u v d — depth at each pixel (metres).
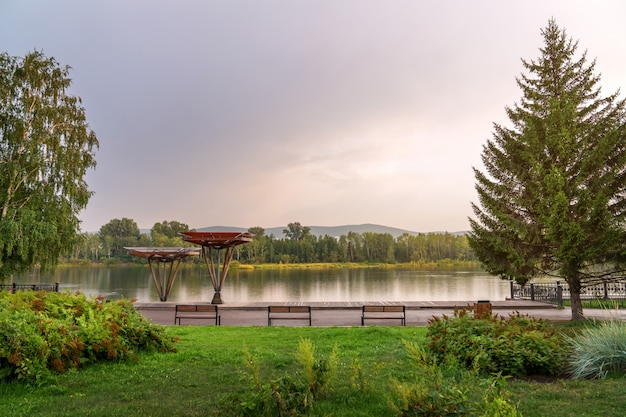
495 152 15.58
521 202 14.60
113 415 4.72
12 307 7.39
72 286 43.69
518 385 5.90
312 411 4.60
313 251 116.12
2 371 5.79
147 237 112.06
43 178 22.89
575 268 13.16
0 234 20.16
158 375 6.57
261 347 9.20
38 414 4.72
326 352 8.70
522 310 17.70
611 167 13.60
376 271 79.00
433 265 107.62
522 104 16.17
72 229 23.80
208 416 4.68
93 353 7.28
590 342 6.71
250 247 108.00
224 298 29.73
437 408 3.92
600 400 5.11
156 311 18.55
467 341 7.00
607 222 12.40
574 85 15.73
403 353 8.09
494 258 14.97
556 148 13.91
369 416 4.64
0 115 22.48
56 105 24.02
